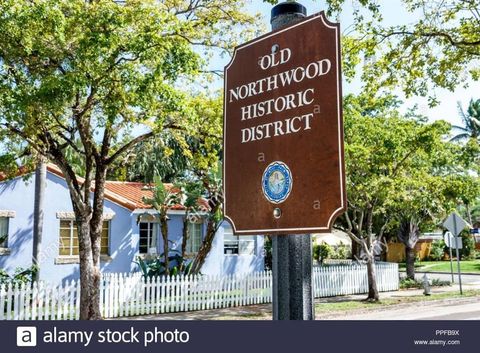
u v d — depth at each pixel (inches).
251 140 155.2
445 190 797.2
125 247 781.3
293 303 145.3
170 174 1192.2
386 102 710.5
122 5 425.4
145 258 800.3
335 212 129.6
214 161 579.5
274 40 152.9
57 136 516.1
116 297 587.8
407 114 791.1
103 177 510.3
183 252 786.8
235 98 162.7
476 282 1085.1
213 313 614.9
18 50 383.9
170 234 839.7
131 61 398.9
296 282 146.4
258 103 154.7
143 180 1216.2
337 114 132.6
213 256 866.1
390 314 620.7
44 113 398.0
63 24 374.9
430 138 658.8
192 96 542.0
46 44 390.3
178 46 397.4
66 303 543.5
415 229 1008.9
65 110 436.1
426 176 786.2
